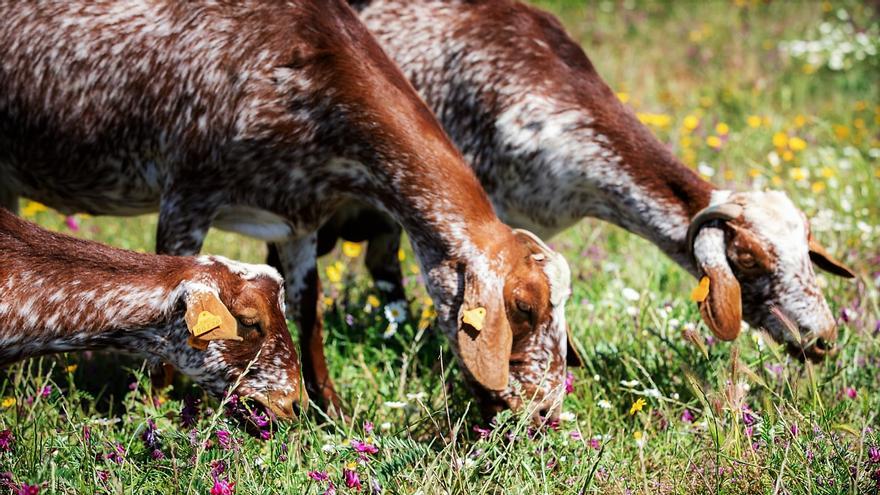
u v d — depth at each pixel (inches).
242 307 301.0
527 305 323.9
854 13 906.7
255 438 314.2
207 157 370.0
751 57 815.7
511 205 416.5
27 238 301.6
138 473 300.0
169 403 343.6
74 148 387.5
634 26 914.7
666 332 388.5
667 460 325.1
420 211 346.3
